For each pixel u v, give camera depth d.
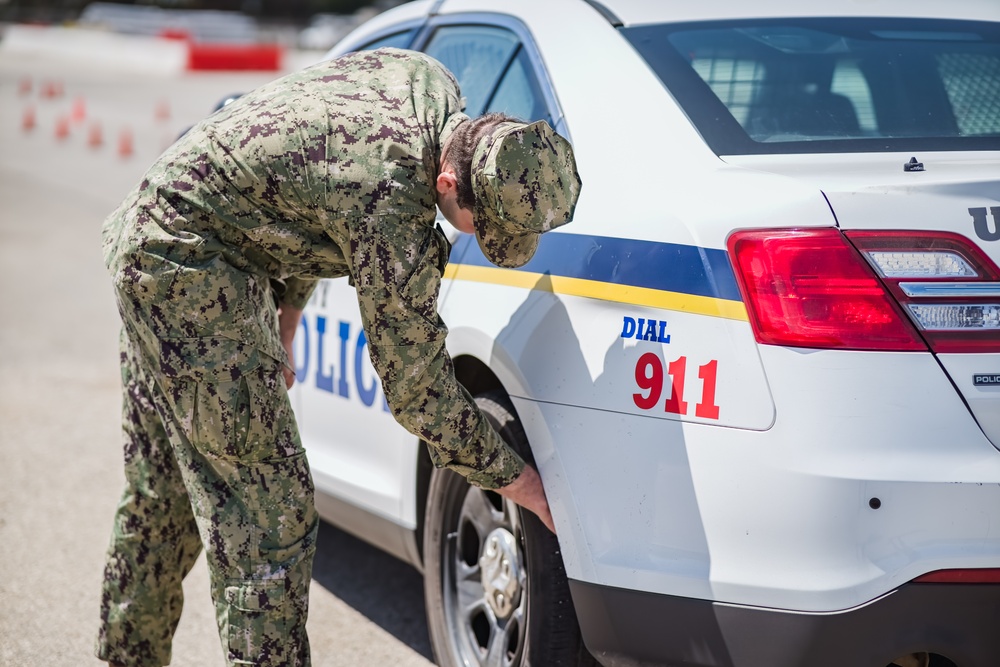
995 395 3.81
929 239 3.81
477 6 6.16
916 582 3.77
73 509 8.36
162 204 4.23
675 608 4.08
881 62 5.09
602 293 4.38
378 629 6.62
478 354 4.99
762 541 3.88
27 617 6.55
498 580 5.07
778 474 3.84
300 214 4.18
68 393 11.42
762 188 4.00
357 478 6.25
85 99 50.75
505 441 4.80
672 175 4.33
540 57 5.38
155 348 4.33
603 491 4.29
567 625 4.64
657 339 4.14
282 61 72.50
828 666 3.85
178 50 70.75
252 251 4.37
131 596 5.05
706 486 3.99
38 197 24.92
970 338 3.81
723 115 4.57
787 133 4.57
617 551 4.24
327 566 7.70
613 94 4.85
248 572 4.47
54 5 131.25
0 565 7.31
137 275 4.26
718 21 5.27
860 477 3.75
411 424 4.28
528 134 3.86
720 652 4.02
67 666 5.94
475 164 3.88
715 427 3.97
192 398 4.32
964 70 5.14
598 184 4.60
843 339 3.80
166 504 4.99
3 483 8.89
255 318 4.35
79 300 15.58
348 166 4.05
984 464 3.79
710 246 4.02
